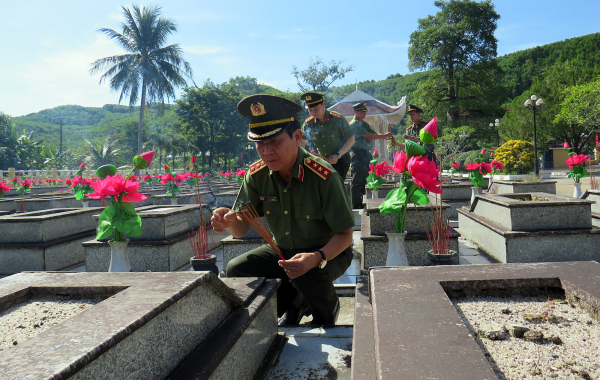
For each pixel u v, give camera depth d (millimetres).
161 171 31094
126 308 1335
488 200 5316
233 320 1887
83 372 1021
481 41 40906
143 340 1287
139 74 37875
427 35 40906
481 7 40250
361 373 1448
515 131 37469
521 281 1856
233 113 59000
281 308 2783
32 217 5078
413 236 4352
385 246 4332
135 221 3314
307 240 2621
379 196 8781
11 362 975
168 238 4711
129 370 1206
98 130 99438
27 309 1713
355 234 6617
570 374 1186
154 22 38781
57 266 5148
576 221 4340
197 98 56969
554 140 41125
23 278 1958
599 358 1277
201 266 3602
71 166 54438
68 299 1816
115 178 3279
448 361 1124
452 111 41656
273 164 2361
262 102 2266
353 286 3879
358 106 7250
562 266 2020
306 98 5559
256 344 2102
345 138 5723
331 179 2467
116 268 3287
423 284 1808
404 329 1342
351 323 2912
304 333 2707
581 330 1490
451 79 41094
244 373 1906
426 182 3008
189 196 9242
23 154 45406
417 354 1170
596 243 4230
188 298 1595
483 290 1896
